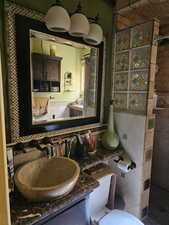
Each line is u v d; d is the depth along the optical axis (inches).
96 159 50.3
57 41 45.8
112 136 58.4
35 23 40.0
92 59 56.4
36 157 42.6
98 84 59.7
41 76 43.7
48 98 46.0
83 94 55.6
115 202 62.7
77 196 31.6
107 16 59.3
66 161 39.3
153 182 85.6
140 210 59.1
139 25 52.6
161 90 78.7
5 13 34.8
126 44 57.5
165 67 76.1
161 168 81.4
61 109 50.0
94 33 46.5
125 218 42.7
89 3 52.7
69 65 50.3
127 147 59.7
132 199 60.7
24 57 39.1
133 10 57.9
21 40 37.9
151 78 51.9
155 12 59.7
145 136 54.0
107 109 66.4
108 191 53.9
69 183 30.0
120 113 61.2
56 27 38.9
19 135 40.3
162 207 67.6
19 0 37.0
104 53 59.7
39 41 41.9
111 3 59.5
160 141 80.6
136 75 55.1
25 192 28.0
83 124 56.9
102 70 60.1
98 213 52.0
